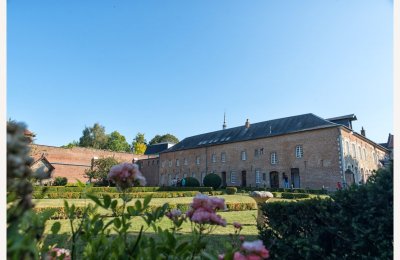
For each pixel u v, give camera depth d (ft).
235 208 49.49
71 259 8.17
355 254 11.65
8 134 3.90
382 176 11.14
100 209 26.22
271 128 121.90
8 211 4.20
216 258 5.69
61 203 49.03
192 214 8.02
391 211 10.54
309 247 12.34
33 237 5.40
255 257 4.92
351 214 11.88
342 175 93.71
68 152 140.67
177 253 7.43
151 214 8.08
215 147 139.95
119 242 7.44
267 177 115.55
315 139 103.04
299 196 77.20
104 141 238.48
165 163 166.71
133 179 7.67
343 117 109.50
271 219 14.49
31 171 4.49
